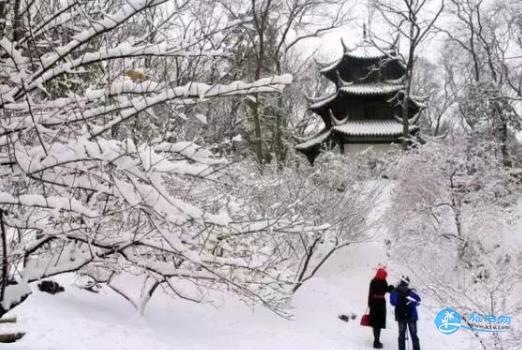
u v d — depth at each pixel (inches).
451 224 560.4
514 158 842.8
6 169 119.8
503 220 525.3
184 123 162.2
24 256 134.3
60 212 125.5
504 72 1013.2
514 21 957.8
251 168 454.3
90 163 123.3
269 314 377.1
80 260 140.5
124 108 123.0
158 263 145.5
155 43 123.7
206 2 139.9
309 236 425.1
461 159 532.4
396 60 1074.1
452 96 1529.3
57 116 124.0
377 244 605.3
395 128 1053.8
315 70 1443.2
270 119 1136.2
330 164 524.4
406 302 315.6
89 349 228.8
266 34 896.9
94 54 119.6
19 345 217.9
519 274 284.5
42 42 127.2
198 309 358.3
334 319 399.2
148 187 123.0
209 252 163.6
